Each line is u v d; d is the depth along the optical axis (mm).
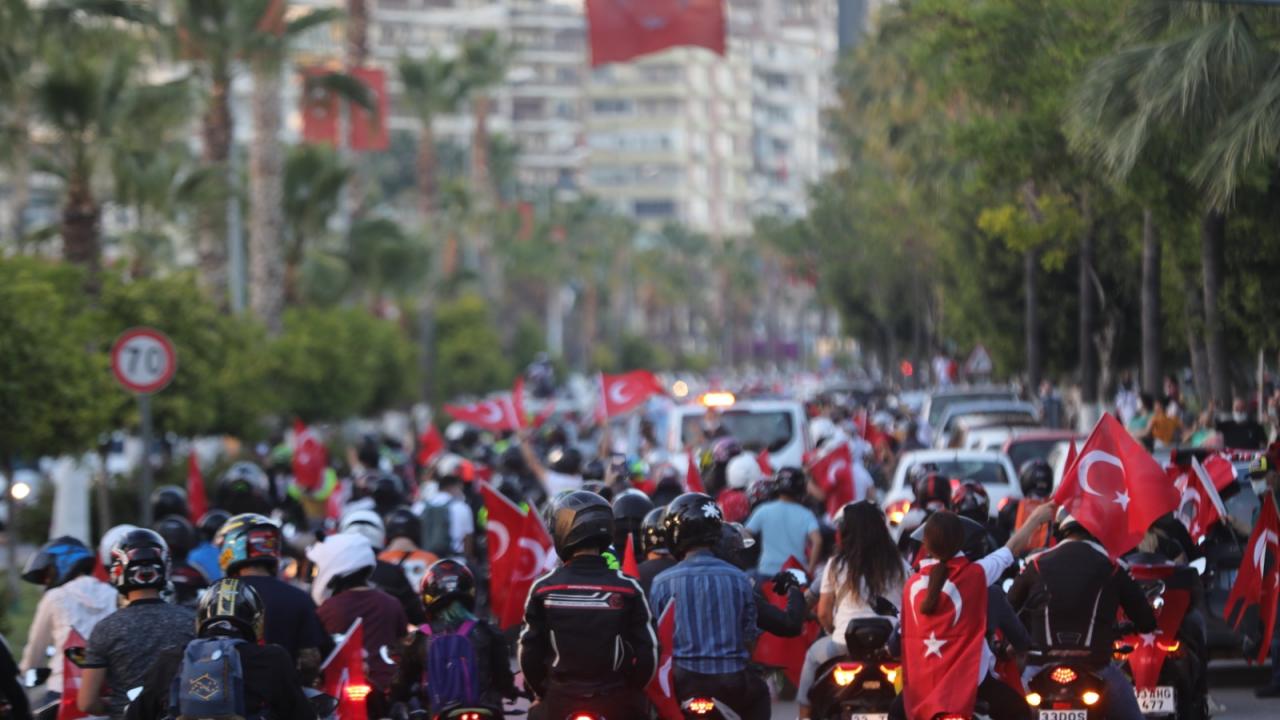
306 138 128375
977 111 94188
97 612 29906
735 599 25672
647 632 23484
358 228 164875
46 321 71062
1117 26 74000
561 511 23781
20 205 161875
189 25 112875
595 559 23734
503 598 33688
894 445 98500
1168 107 58656
